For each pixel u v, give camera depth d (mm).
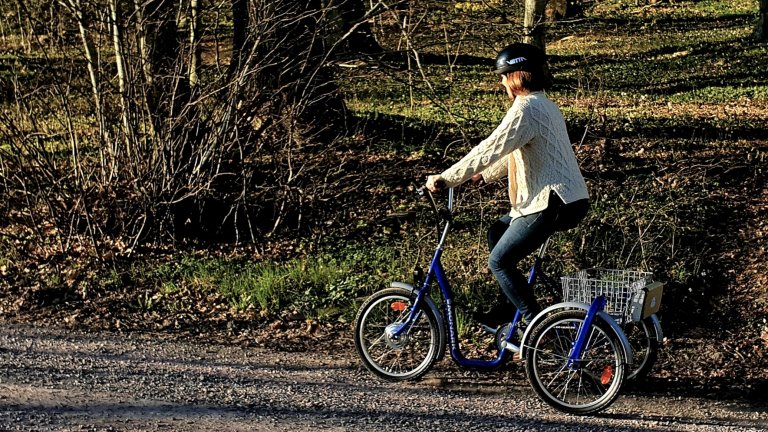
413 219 9078
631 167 10797
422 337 5672
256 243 8477
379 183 10094
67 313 6793
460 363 5473
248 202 8859
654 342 5480
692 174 10430
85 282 7312
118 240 8125
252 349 6172
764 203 9562
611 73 20938
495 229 5352
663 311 6977
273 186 8750
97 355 5902
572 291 5219
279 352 6125
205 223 8578
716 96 17547
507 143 4852
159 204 8211
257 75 8133
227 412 4902
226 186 8781
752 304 7113
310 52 8242
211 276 7570
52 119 8617
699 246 8227
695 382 5785
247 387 5367
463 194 9227
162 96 8047
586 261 7789
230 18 8539
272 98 8227
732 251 8156
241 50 7980
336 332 6609
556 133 4930
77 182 8117
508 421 4957
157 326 6594
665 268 7664
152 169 8203
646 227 8383
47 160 7996
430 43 8477
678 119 14320
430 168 10727
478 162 4906
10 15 8156
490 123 13383
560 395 5352
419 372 5535
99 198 8203
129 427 4602
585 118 13953
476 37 8594
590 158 11031
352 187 9516
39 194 8008
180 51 7945
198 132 8211
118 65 8070
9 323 6512
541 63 5016
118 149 8242
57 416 4727
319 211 9234
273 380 5520
